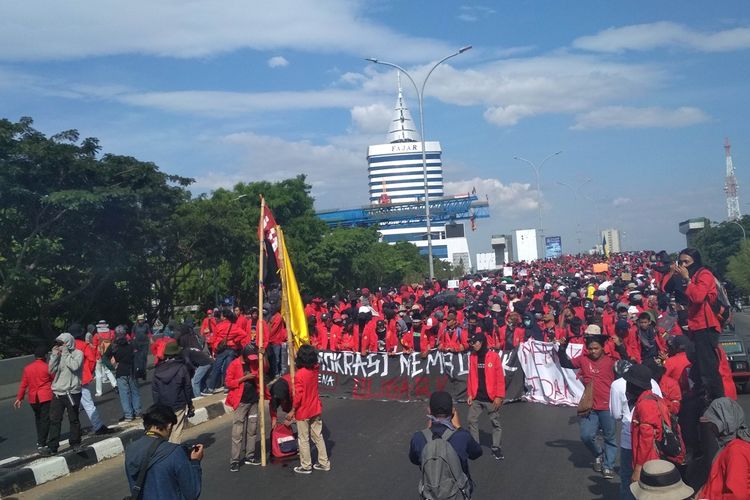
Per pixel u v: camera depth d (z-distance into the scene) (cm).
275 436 1057
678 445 617
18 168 2806
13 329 3294
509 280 4575
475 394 1014
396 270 6159
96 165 3109
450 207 9638
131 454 517
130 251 3441
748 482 448
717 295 738
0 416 1694
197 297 4441
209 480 961
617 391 709
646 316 1302
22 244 2991
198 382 1602
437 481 527
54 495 927
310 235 4597
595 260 7644
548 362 1452
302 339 1106
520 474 920
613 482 871
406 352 1557
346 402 1562
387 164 17788
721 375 762
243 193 4588
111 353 1435
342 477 945
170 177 3612
